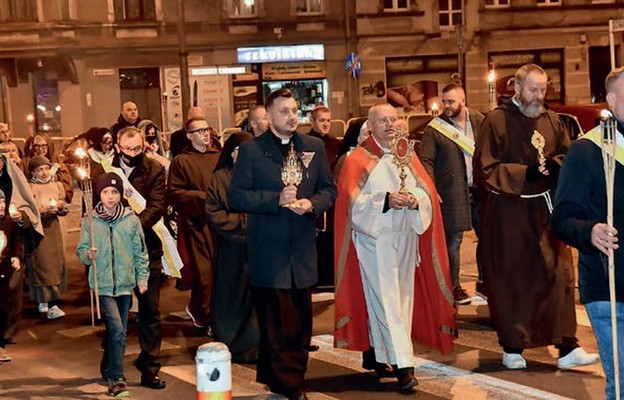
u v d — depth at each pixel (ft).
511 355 25.16
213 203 25.93
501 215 24.73
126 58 105.60
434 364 25.95
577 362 24.98
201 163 30.50
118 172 25.08
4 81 105.29
